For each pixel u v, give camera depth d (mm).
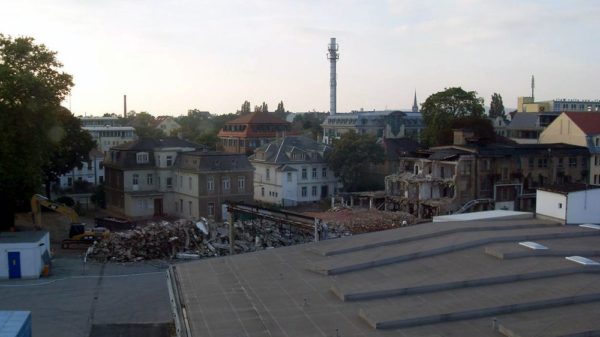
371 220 60656
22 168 55312
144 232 53625
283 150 91812
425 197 76688
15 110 54500
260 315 26234
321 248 37031
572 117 88250
